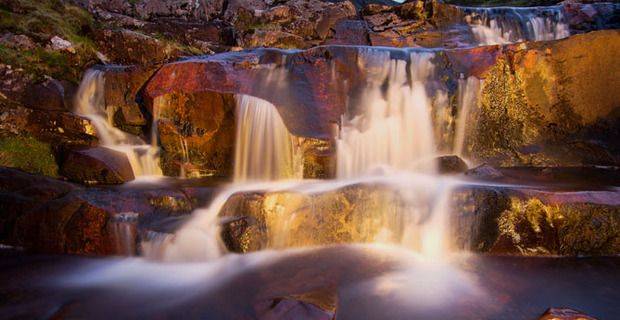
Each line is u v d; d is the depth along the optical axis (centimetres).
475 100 766
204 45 1093
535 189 520
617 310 378
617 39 745
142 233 495
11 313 380
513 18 1175
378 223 529
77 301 404
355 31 1202
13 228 519
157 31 1095
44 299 408
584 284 424
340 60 760
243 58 762
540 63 761
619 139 754
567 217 482
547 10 1183
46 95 754
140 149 729
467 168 711
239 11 1240
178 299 409
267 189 568
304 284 430
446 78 770
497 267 466
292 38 1157
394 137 749
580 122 771
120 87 777
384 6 1290
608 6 1159
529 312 377
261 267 473
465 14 1198
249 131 699
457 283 433
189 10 1234
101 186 632
